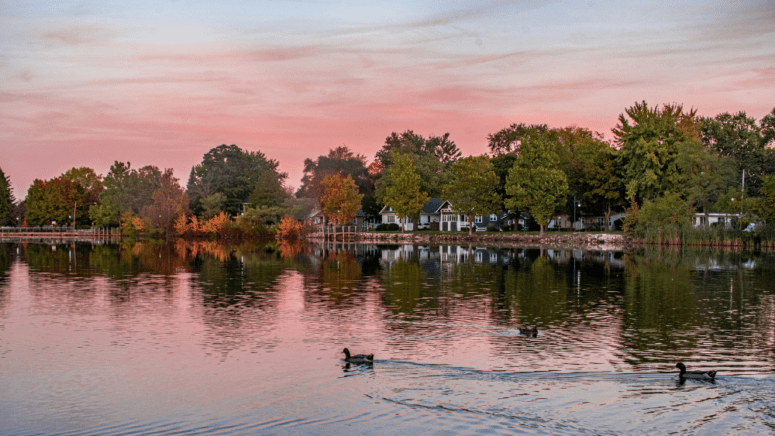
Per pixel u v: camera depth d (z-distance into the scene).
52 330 28.73
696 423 17.67
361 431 17.16
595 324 30.64
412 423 17.64
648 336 27.92
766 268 58.72
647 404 19.06
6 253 83.50
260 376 21.73
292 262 67.88
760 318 32.38
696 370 22.33
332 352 24.84
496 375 21.80
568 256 77.06
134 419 18.02
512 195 120.38
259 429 17.33
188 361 23.56
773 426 17.52
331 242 132.25
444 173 170.75
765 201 88.31
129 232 166.62
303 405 18.98
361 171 191.25
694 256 75.31
